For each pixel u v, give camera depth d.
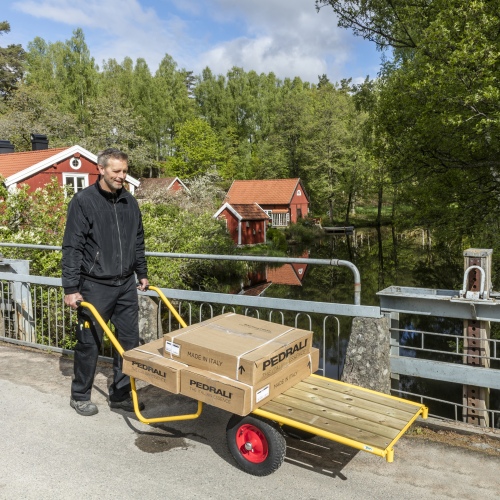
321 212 59.28
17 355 5.22
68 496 2.76
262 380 2.80
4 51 54.34
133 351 3.26
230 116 73.19
